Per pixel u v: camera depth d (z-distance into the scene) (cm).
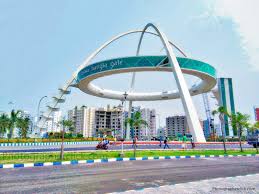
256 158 2128
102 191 798
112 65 4850
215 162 1741
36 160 1767
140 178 1044
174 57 4647
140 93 7225
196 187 845
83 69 5366
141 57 4784
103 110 15788
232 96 10838
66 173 1191
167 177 1071
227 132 8981
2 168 1406
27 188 846
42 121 6238
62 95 6341
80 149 3103
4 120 7731
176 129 16325
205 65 5056
